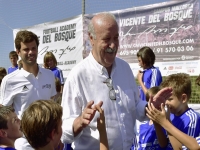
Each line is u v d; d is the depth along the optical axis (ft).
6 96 9.81
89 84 6.70
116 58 7.42
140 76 15.56
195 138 6.77
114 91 6.88
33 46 9.81
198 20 17.04
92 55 6.96
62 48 25.44
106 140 5.98
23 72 9.99
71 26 24.45
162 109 6.75
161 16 18.75
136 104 7.73
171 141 7.06
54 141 5.18
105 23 6.38
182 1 17.65
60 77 19.92
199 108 16.12
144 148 8.70
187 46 17.62
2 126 6.44
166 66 18.63
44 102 5.32
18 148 7.66
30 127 4.97
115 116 6.77
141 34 19.86
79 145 6.93
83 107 6.68
